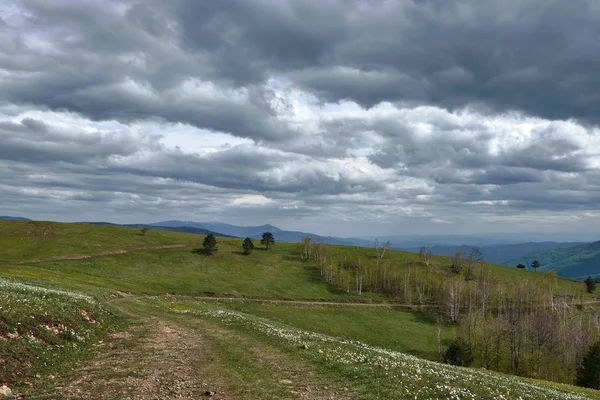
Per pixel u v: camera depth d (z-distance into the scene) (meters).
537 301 170.12
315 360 27.17
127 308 58.19
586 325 129.00
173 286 128.38
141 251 175.62
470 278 199.88
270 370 24.25
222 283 145.75
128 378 21.23
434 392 19.91
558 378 96.69
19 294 35.28
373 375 22.94
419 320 137.25
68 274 105.81
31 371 20.47
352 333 110.44
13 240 168.75
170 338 35.38
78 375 21.58
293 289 154.25
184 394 18.77
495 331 100.25
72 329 30.75
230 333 39.50
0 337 22.39
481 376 33.34
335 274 179.75
